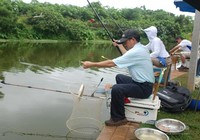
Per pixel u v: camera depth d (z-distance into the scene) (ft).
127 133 12.59
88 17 98.17
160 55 19.62
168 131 12.35
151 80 13.42
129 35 13.34
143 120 13.62
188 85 19.66
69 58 41.78
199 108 15.69
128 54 13.02
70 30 89.40
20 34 76.95
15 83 22.61
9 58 37.45
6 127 14.11
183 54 27.48
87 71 29.91
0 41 67.77
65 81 24.61
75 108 13.88
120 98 13.01
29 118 15.38
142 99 13.61
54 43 77.05
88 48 65.92
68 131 13.92
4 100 17.94
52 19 85.25
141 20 94.53
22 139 13.02
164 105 15.20
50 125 14.58
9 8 79.15
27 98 18.67
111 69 31.22
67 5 102.01
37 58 39.32
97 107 13.80
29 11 86.07
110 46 78.95
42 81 24.13
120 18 76.02
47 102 18.12
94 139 13.08
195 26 18.89
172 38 76.23
